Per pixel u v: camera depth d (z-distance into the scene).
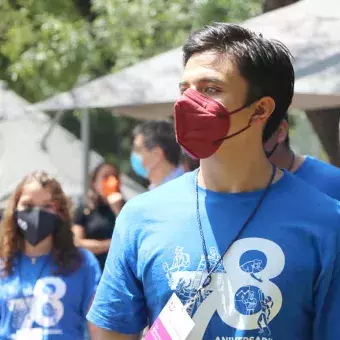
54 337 6.09
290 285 3.19
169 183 3.53
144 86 7.36
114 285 3.50
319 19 6.62
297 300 3.20
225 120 3.29
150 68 7.60
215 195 3.38
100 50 18.95
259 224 3.29
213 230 3.31
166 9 18.08
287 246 3.22
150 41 18.08
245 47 3.32
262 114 3.37
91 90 7.79
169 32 18.00
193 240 3.32
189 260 3.29
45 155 16.00
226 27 3.38
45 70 19.53
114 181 8.62
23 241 6.27
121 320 3.50
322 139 8.13
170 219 3.39
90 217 8.62
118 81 7.66
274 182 3.40
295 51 6.21
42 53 18.75
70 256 6.25
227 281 3.23
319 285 3.24
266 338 3.17
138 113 8.83
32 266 6.24
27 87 21.20
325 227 3.24
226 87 3.29
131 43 18.28
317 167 4.93
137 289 3.47
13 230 6.26
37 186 6.27
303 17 6.71
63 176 15.79
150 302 3.39
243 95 3.31
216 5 17.12
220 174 3.38
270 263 3.21
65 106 7.83
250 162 3.37
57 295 6.16
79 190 15.39
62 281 6.20
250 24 6.80
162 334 3.27
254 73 3.31
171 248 3.33
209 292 3.24
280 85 3.39
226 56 3.31
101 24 18.50
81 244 8.44
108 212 8.69
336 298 3.26
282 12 6.91
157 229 3.39
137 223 3.44
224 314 3.21
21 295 6.16
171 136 8.19
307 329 3.27
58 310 6.14
